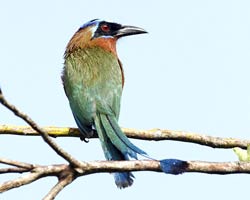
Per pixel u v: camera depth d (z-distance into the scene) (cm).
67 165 862
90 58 1681
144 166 917
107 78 1614
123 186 1043
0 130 1255
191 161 960
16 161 834
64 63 1706
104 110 1533
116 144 1320
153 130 1341
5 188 817
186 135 1321
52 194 842
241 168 980
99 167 882
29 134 1262
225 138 1320
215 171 977
